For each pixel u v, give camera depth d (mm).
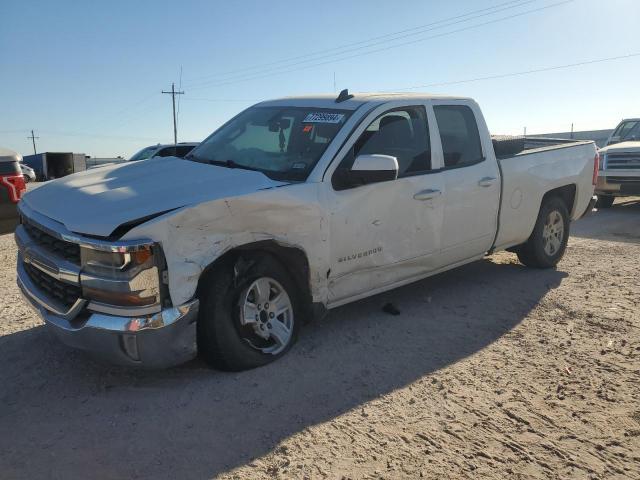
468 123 5641
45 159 25562
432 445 3164
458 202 5301
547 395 3725
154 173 4375
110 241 3334
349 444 3158
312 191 4160
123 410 3488
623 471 2949
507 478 2887
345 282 4516
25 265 4359
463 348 4477
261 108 5438
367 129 4633
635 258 7438
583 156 7082
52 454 3047
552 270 6832
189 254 3531
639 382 3895
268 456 3039
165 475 2877
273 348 4172
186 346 3613
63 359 4191
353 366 4125
